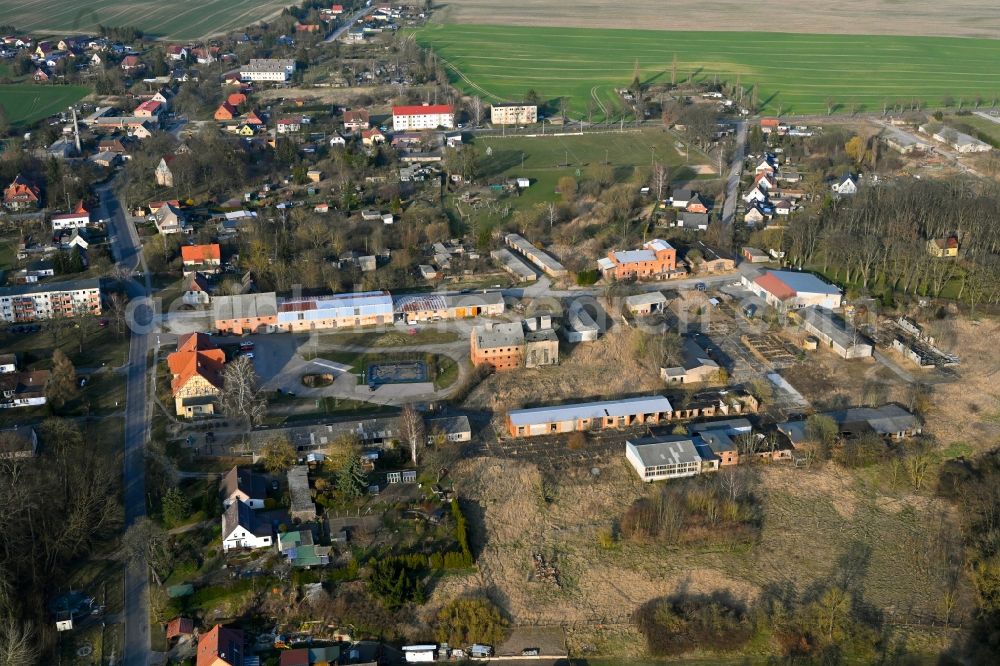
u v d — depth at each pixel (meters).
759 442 198.75
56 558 163.88
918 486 190.25
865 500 187.00
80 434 194.88
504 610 160.75
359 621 156.38
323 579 163.00
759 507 185.00
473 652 152.62
